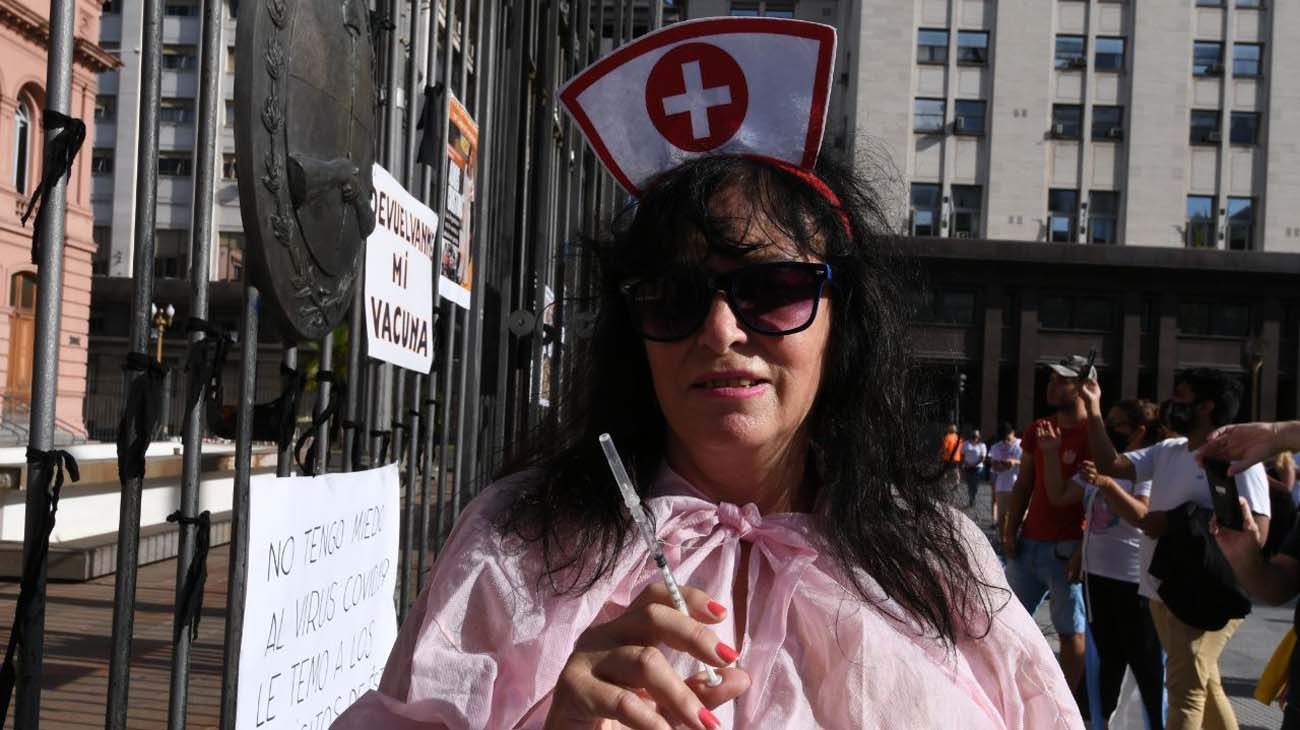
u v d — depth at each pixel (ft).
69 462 4.55
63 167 4.51
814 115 4.41
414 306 9.40
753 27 4.41
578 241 5.28
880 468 4.53
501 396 14.46
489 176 14.57
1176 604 14.34
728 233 4.15
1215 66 114.52
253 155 5.37
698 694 3.45
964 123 114.62
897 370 4.79
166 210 91.25
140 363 4.90
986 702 4.22
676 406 4.26
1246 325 112.06
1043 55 114.52
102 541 22.03
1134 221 114.01
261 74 5.44
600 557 4.10
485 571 4.05
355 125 6.92
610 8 20.90
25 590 4.40
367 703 3.95
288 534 6.46
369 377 8.83
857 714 3.91
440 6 13.50
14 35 54.49
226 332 5.59
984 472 91.66
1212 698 14.89
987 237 114.11
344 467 8.13
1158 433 17.85
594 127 4.53
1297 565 9.60
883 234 4.91
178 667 5.47
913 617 4.21
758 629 4.08
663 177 4.43
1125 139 114.42
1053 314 112.37
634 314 4.34
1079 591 18.19
